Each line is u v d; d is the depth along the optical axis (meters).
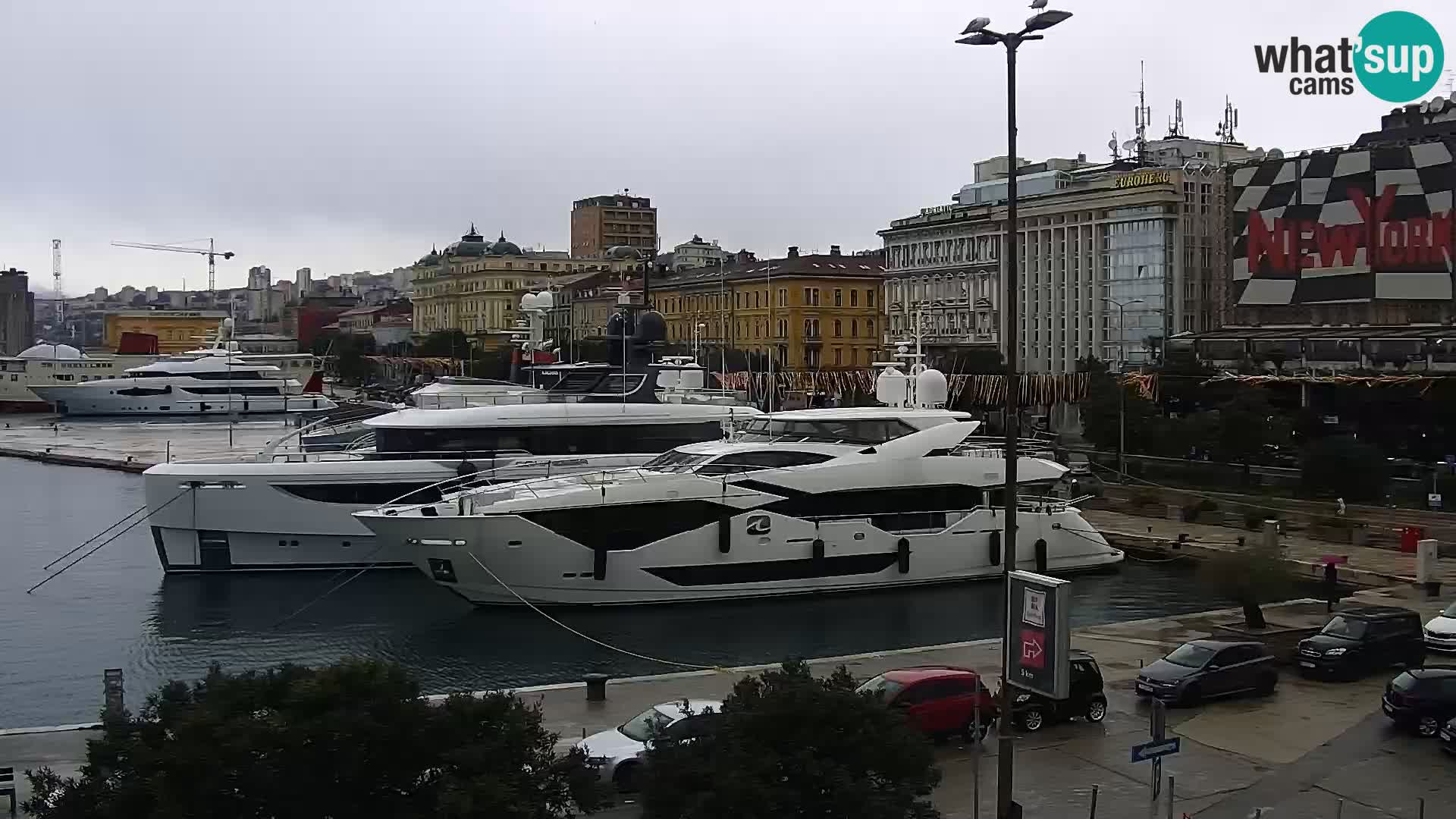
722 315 162.00
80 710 35.84
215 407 157.62
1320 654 32.25
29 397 179.38
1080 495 72.12
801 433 50.94
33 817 17.20
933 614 46.28
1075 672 28.30
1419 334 90.12
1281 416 80.12
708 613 46.16
